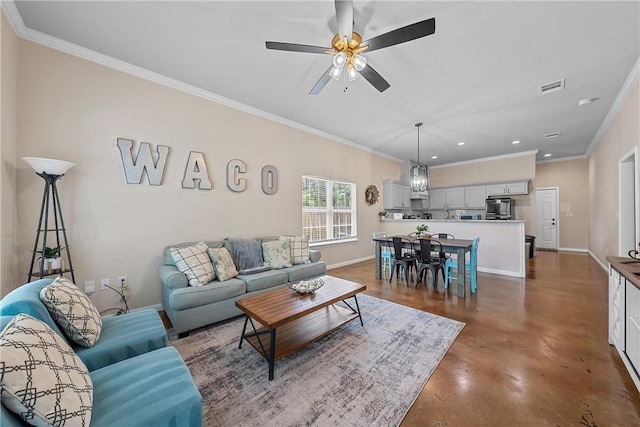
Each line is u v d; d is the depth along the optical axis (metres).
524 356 2.01
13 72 2.13
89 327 1.48
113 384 1.14
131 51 2.55
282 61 2.71
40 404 0.82
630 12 1.98
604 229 5.01
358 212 5.95
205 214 3.40
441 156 7.08
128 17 2.09
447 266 3.78
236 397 1.60
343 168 5.54
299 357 2.04
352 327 2.55
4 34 1.97
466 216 7.12
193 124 3.28
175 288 2.49
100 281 2.63
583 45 2.40
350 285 2.64
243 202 3.80
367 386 1.69
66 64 2.45
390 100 3.61
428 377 1.78
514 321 2.65
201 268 2.72
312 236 4.98
